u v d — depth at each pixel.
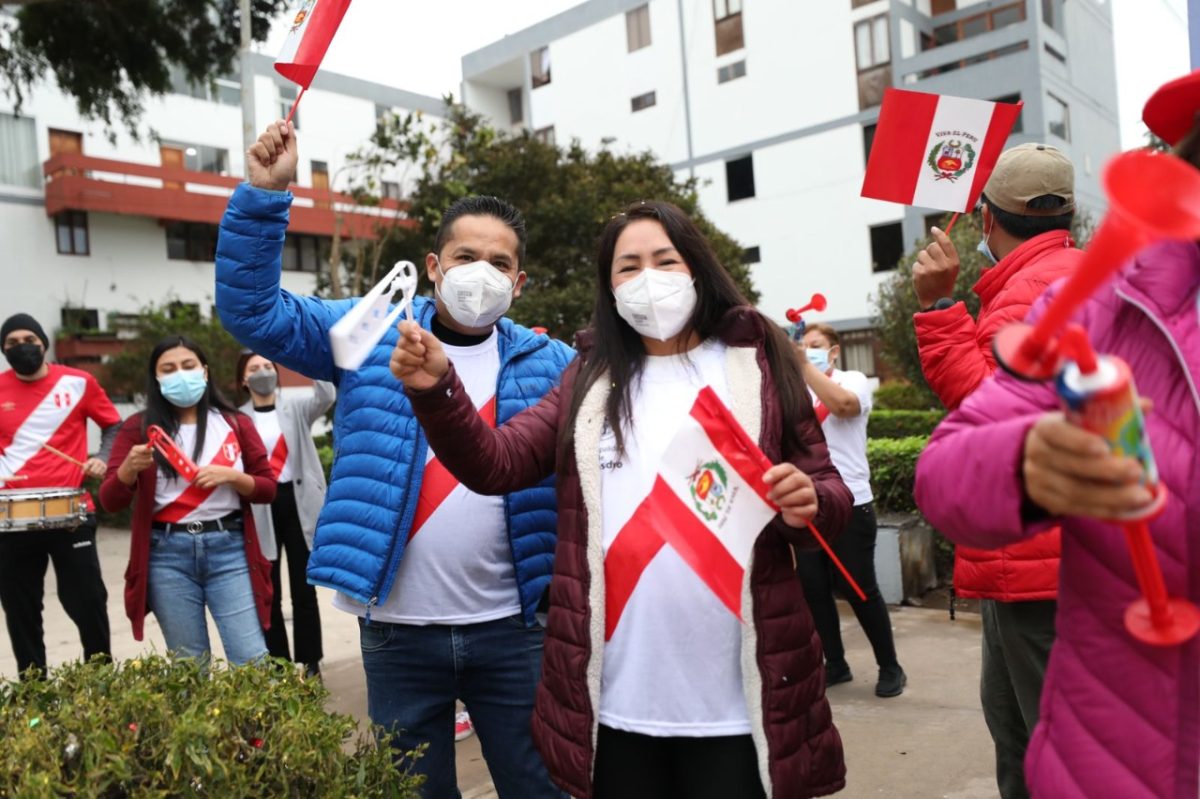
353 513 2.32
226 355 16.44
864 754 3.47
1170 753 1.08
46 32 10.52
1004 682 2.30
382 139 13.20
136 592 3.51
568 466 1.89
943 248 2.60
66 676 1.98
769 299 22.58
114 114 20.83
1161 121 1.24
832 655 4.32
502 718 2.37
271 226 2.29
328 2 2.29
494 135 14.31
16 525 4.26
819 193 21.59
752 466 1.64
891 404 15.67
